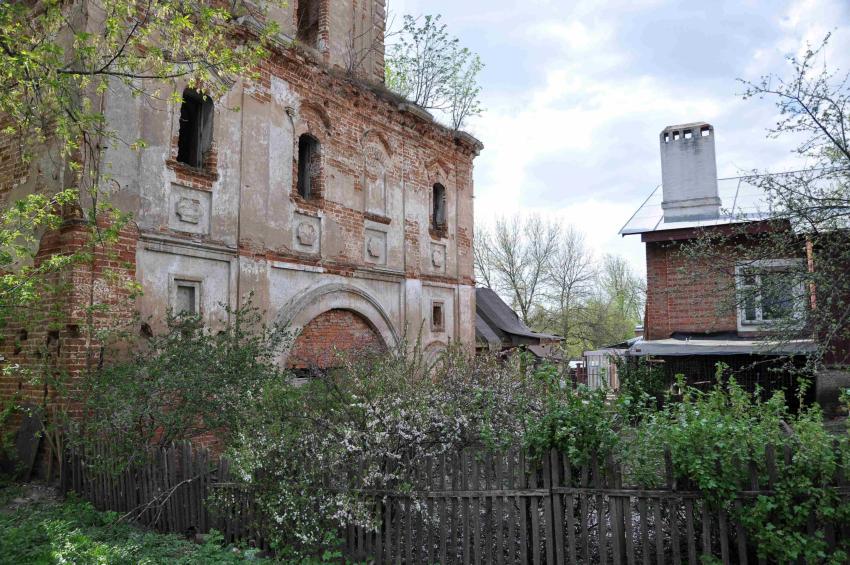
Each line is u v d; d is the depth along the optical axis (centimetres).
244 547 615
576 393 564
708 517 498
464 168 1812
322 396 673
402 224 1517
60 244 838
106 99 881
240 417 699
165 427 745
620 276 5300
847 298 1034
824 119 899
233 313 948
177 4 855
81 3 881
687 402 579
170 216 966
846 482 471
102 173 851
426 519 562
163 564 552
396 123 1518
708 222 1728
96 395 739
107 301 852
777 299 991
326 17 1457
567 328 4288
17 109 783
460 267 1756
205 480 661
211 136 1047
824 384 1426
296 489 600
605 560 518
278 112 1186
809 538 468
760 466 493
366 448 604
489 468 553
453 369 903
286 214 1184
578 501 552
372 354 1035
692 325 1708
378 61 1620
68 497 753
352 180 1363
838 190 942
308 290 1219
